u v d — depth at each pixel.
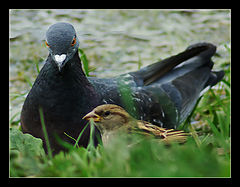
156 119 11.12
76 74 9.20
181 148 7.09
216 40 18.52
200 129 12.81
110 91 10.27
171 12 20.83
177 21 20.16
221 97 14.80
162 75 12.12
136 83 11.33
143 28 19.83
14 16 19.69
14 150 7.90
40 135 9.36
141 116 10.70
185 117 12.01
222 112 13.34
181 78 12.19
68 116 9.11
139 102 10.78
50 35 9.04
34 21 19.48
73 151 7.69
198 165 6.45
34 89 9.24
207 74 13.02
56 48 8.89
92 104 9.46
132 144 8.59
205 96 14.19
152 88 11.39
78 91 9.19
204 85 13.21
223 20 20.09
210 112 13.40
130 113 10.38
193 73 12.64
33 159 7.22
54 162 7.11
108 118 9.08
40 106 9.11
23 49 17.81
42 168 7.05
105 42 18.66
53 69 9.01
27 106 9.35
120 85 10.61
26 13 20.00
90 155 7.41
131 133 8.98
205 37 18.75
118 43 18.62
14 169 7.09
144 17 20.69
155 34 19.34
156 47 18.33
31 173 7.04
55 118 9.10
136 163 6.75
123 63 17.36
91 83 10.01
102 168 6.64
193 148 7.64
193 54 12.36
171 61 11.94
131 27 19.86
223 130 10.91
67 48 8.93
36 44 18.14
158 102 11.16
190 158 6.68
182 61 12.16
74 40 9.10
